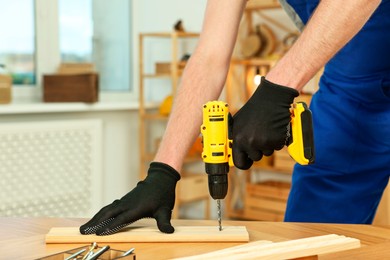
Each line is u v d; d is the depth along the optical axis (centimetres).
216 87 142
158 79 475
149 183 128
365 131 167
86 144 415
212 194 120
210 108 118
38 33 416
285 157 394
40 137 389
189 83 141
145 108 461
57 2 424
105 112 444
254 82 412
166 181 129
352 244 113
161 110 434
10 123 373
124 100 473
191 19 448
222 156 118
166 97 441
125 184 462
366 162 168
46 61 421
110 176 452
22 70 413
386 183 174
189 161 441
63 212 408
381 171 170
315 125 173
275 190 399
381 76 162
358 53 161
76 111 420
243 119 116
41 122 388
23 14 410
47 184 396
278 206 398
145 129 471
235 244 118
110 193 452
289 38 410
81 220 139
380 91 163
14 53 408
